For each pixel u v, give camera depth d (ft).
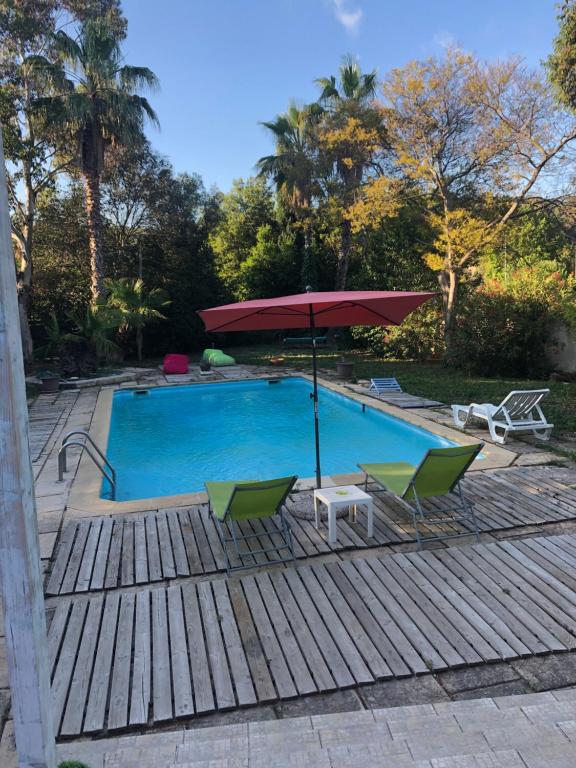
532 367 51.29
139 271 78.74
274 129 87.66
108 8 64.54
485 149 51.01
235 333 93.35
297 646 10.86
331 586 13.26
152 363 71.15
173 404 45.93
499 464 23.57
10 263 4.37
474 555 14.83
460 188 58.08
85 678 10.00
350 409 42.47
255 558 14.93
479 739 7.18
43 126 59.31
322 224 90.53
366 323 19.66
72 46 57.82
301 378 55.16
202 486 25.86
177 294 82.23
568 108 47.85
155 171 80.02
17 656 4.86
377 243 75.66
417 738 7.29
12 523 4.64
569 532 16.49
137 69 61.31
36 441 30.17
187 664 10.37
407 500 16.80
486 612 12.00
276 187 90.53
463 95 51.03
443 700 9.40
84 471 24.25
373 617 11.89
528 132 49.32
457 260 57.16
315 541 15.99
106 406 40.42
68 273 74.90
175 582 13.79
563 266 62.54
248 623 11.73
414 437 32.96
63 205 73.82
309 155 79.10
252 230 105.40
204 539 16.26
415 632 11.27
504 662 10.38
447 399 40.09
